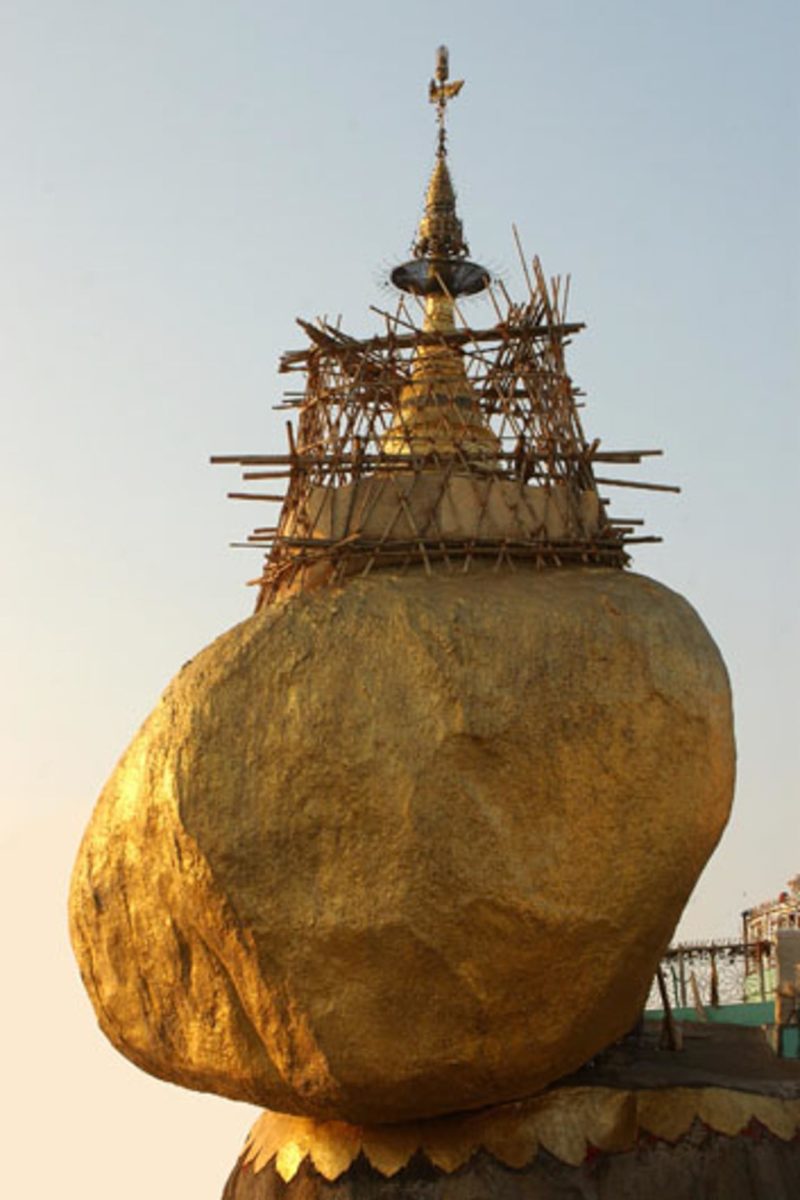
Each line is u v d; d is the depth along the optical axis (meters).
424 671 20.05
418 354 26.50
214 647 21.36
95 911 22.12
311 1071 19.64
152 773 20.70
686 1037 28.31
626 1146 20.77
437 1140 21.00
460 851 19.30
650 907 20.00
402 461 23.83
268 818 19.69
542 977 19.47
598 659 20.42
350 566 23.33
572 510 23.70
